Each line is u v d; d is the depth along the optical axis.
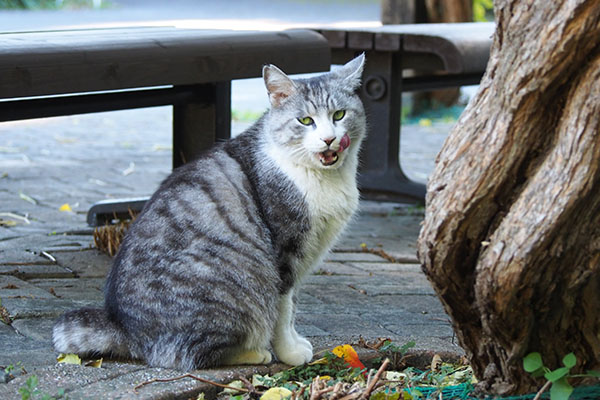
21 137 10.04
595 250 2.74
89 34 5.11
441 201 2.77
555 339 3.00
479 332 3.05
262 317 3.46
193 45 4.98
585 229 2.69
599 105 2.50
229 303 3.38
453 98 12.86
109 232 5.19
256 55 5.27
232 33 5.38
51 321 3.92
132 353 3.47
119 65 4.62
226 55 5.11
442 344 3.77
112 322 3.49
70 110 5.21
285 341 3.54
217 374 3.35
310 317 4.19
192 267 3.37
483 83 2.79
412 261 5.48
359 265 5.34
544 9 2.51
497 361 3.06
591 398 3.04
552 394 2.88
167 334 3.39
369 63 7.26
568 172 2.56
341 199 3.64
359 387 3.09
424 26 7.59
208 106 5.85
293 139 3.60
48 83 4.33
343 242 5.90
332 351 3.60
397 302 4.54
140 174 8.12
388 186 7.32
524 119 2.63
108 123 11.55
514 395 3.08
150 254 3.44
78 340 3.46
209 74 5.05
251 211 3.53
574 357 2.90
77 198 6.98
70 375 3.23
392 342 3.75
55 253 5.17
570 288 2.82
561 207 2.56
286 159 3.60
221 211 3.46
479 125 2.73
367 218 6.74
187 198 3.51
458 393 3.26
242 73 5.22
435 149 9.98
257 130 3.81
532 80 2.56
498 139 2.66
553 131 2.65
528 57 2.55
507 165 2.67
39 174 7.92
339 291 4.71
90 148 9.53
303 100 3.66
